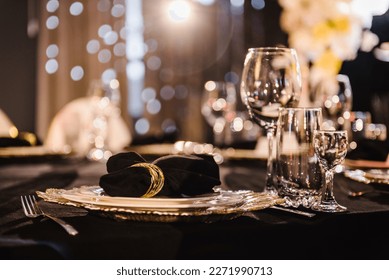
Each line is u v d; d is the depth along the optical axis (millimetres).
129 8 5652
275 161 1070
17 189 1185
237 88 6039
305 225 800
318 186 943
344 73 3105
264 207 824
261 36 6066
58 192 908
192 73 5910
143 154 1820
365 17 2145
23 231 762
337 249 851
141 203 793
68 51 5309
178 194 875
